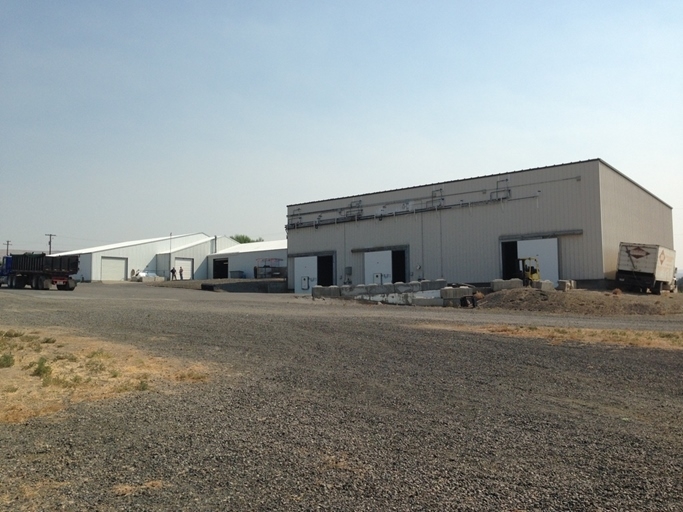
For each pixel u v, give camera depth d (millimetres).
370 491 5062
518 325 18109
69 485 5246
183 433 6914
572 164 38219
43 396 8828
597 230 37000
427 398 8820
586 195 37562
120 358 12180
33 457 6047
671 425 7285
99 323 18719
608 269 37812
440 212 44688
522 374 10602
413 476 5438
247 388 9531
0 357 11438
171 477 5438
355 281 49781
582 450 6250
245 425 7270
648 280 36656
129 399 8734
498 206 41562
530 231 39844
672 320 21734
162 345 14195
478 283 42281
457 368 11227
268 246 81812
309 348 13789
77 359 11867
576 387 9547
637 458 5969
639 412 7965
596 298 28938
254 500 4875
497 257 41438
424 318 21016
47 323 18578
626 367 11055
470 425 7293
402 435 6832
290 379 10273
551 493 5004
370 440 6625
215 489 5133
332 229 51812
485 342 14312
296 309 26203
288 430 7031
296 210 54625
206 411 8008
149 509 4703
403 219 46906
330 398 8820
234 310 24797
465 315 23328
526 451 6215
